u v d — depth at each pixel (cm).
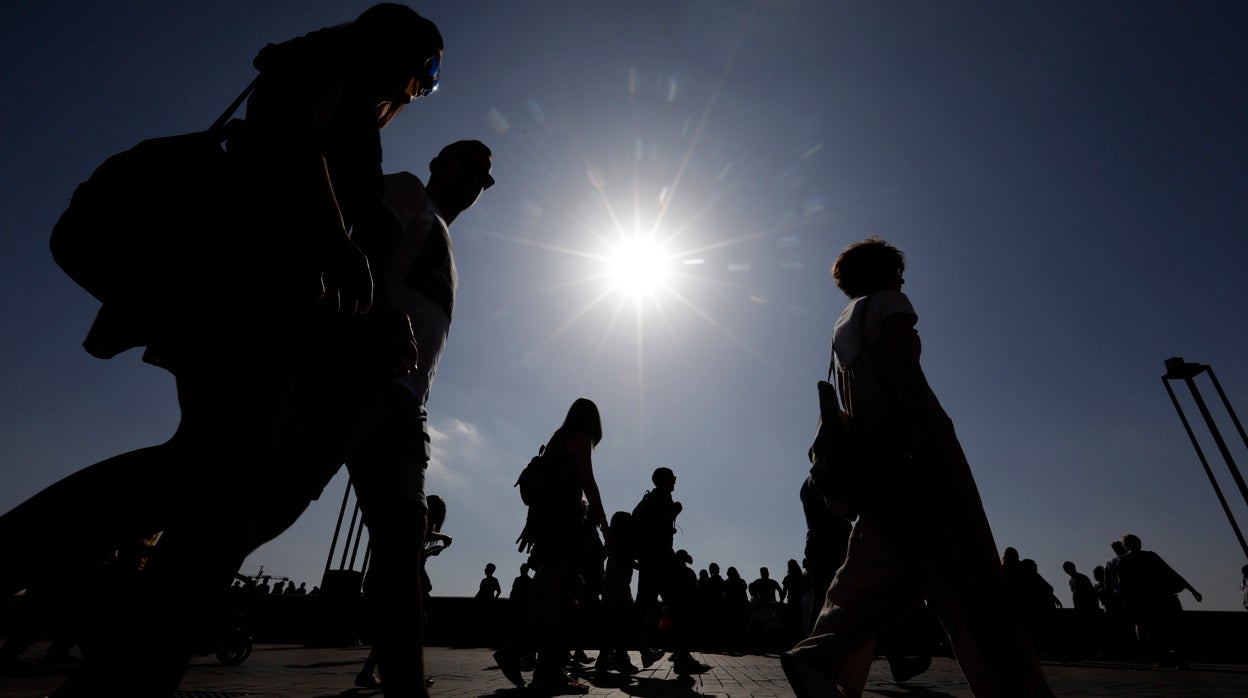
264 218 129
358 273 125
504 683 513
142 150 126
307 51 140
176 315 121
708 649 1556
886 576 219
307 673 563
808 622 584
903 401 216
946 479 203
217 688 400
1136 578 1044
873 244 271
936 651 1220
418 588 194
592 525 454
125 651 114
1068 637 1291
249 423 121
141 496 106
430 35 163
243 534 127
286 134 125
